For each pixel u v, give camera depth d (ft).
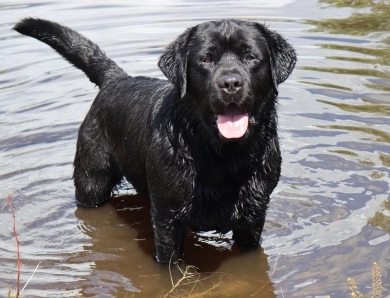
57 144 26.55
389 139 25.67
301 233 20.38
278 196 22.39
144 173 20.11
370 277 17.72
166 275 18.90
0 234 21.06
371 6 41.63
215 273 18.97
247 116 17.72
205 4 42.88
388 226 20.17
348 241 19.63
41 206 22.81
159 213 18.79
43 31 24.49
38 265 18.84
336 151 25.03
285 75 18.89
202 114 17.97
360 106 28.63
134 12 41.27
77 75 32.76
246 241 20.12
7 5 43.09
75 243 20.75
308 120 27.61
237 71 17.34
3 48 35.63
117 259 19.81
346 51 34.37
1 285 18.16
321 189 22.65
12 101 29.81
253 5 42.52
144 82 21.59
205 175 18.24
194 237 21.04
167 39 36.24
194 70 18.10
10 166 24.97
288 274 18.34
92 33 37.32
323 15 40.09
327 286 17.52
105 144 22.29
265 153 18.67
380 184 22.61
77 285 18.28
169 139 18.35
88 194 22.81
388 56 33.58
